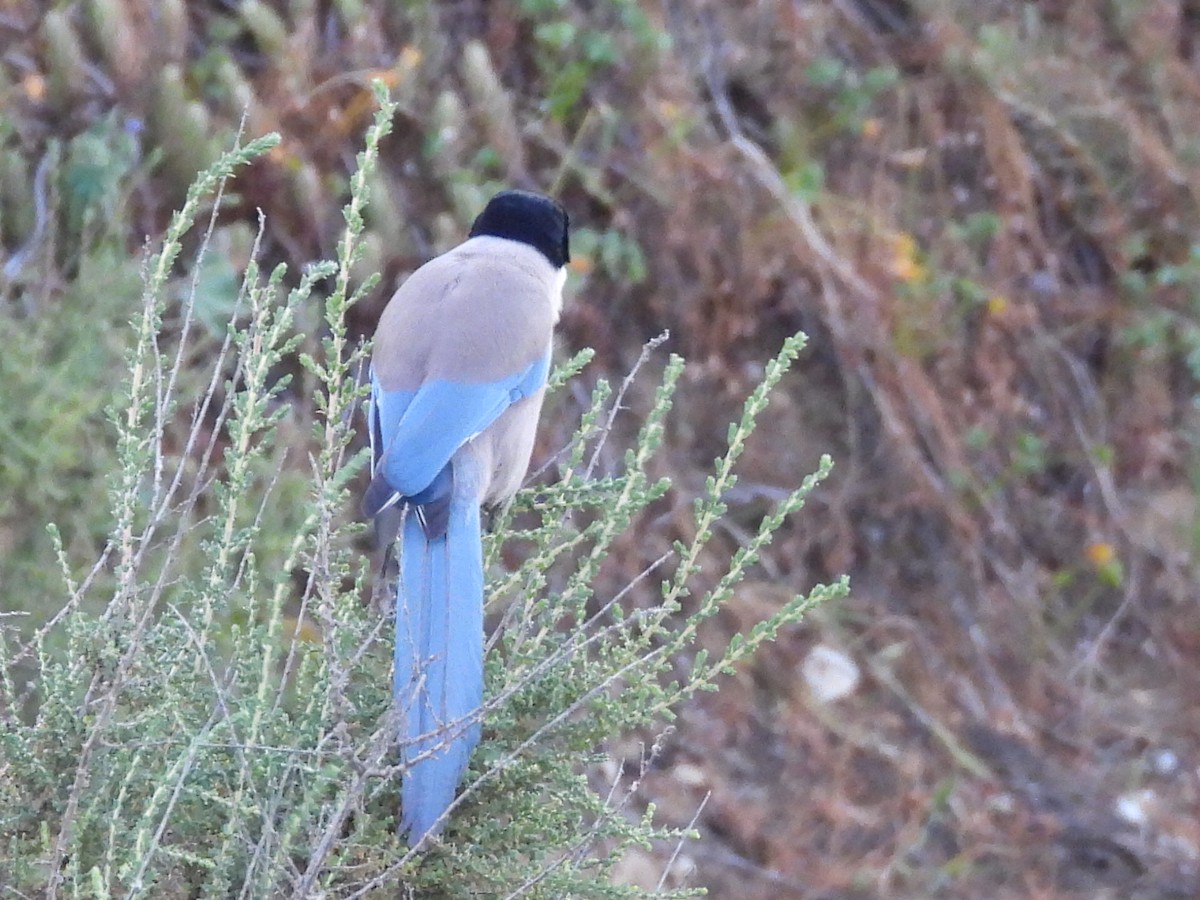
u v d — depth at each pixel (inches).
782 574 481.4
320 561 205.0
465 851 212.4
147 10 448.1
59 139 434.9
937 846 446.9
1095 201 552.7
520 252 310.8
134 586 210.1
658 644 448.8
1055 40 567.2
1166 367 546.0
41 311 388.8
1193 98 573.0
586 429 245.9
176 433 389.1
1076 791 467.8
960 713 479.8
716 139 504.1
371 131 229.3
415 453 268.1
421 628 243.3
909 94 535.5
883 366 498.6
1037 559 516.7
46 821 210.4
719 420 488.1
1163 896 446.3
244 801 203.6
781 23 526.9
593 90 490.3
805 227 495.2
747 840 431.5
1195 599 515.8
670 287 483.5
